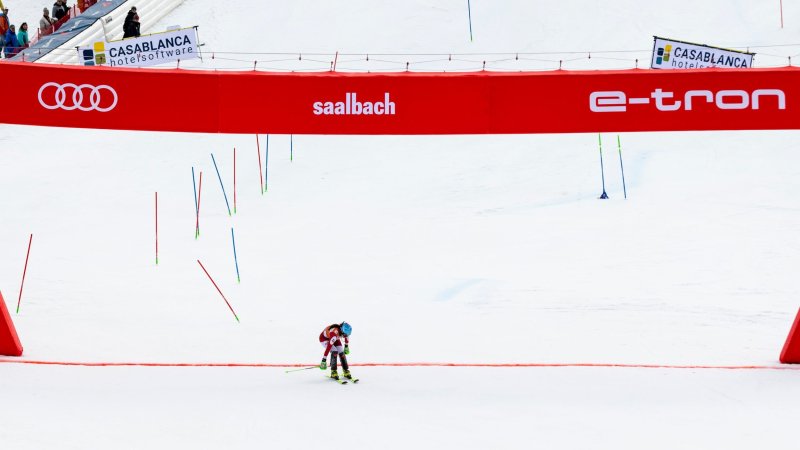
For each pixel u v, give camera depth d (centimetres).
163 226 6531
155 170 7875
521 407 3078
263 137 8500
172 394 3186
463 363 3675
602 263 5262
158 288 5062
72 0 11238
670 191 6588
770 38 8750
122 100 3231
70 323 4344
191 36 6944
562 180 7088
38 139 8644
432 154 7988
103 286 5106
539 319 4378
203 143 8438
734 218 5934
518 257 5459
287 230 6328
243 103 3256
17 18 11106
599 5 10069
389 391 3269
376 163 7856
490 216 6412
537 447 2681
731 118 3244
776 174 6762
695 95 3241
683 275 4988
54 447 2577
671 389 3291
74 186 7550
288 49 9600
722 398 3180
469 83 3253
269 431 2788
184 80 3238
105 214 6875
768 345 3903
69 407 2980
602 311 4475
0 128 8850
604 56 8931
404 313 4534
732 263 5134
